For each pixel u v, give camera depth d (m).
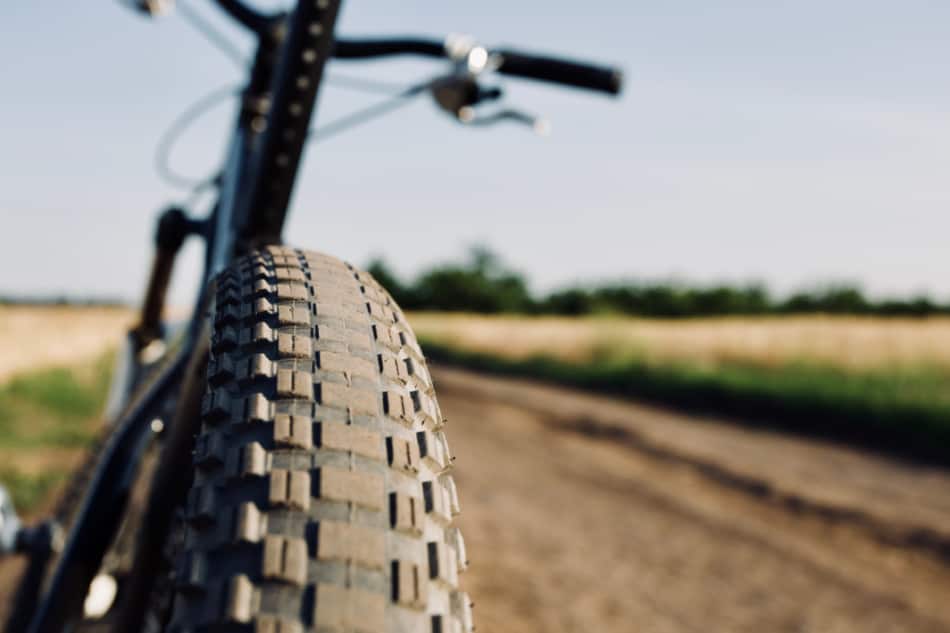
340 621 0.66
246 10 1.99
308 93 1.47
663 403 20.44
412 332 1.10
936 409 14.59
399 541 0.74
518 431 14.05
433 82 2.01
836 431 15.59
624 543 6.64
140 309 2.41
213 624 0.64
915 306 52.69
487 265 74.25
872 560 7.04
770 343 28.44
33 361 20.52
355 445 0.80
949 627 5.34
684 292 63.19
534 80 1.93
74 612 1.49
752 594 5.62
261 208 1.55
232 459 0.77
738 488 9.86
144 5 2.00
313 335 0.94
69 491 1.90
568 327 44.78
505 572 5.25
